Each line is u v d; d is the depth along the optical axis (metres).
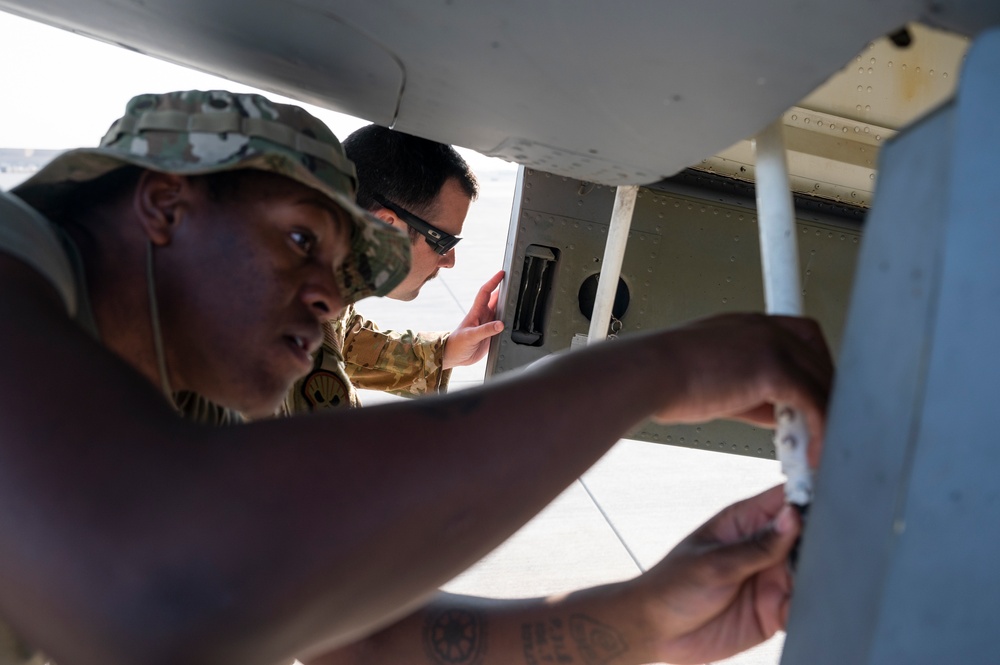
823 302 2.68
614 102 1.00
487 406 0.65
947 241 0.56
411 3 0.92
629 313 2.68
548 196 2.64
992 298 0.56
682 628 1.03
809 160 2.52
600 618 1.05
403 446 0.61
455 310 6.11
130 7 1.10
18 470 0.55
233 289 0.89
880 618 0.60
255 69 1.19
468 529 0.62
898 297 0.61
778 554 0.91
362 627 0.65
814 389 0.80
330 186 0.93
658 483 3.75
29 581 0.55
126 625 0.54
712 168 2.63
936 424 0.57
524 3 0.87
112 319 0.88
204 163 0.87
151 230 0.87
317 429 0.61
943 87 2.38
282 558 0.56
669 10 0.83
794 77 0.88
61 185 0.88
